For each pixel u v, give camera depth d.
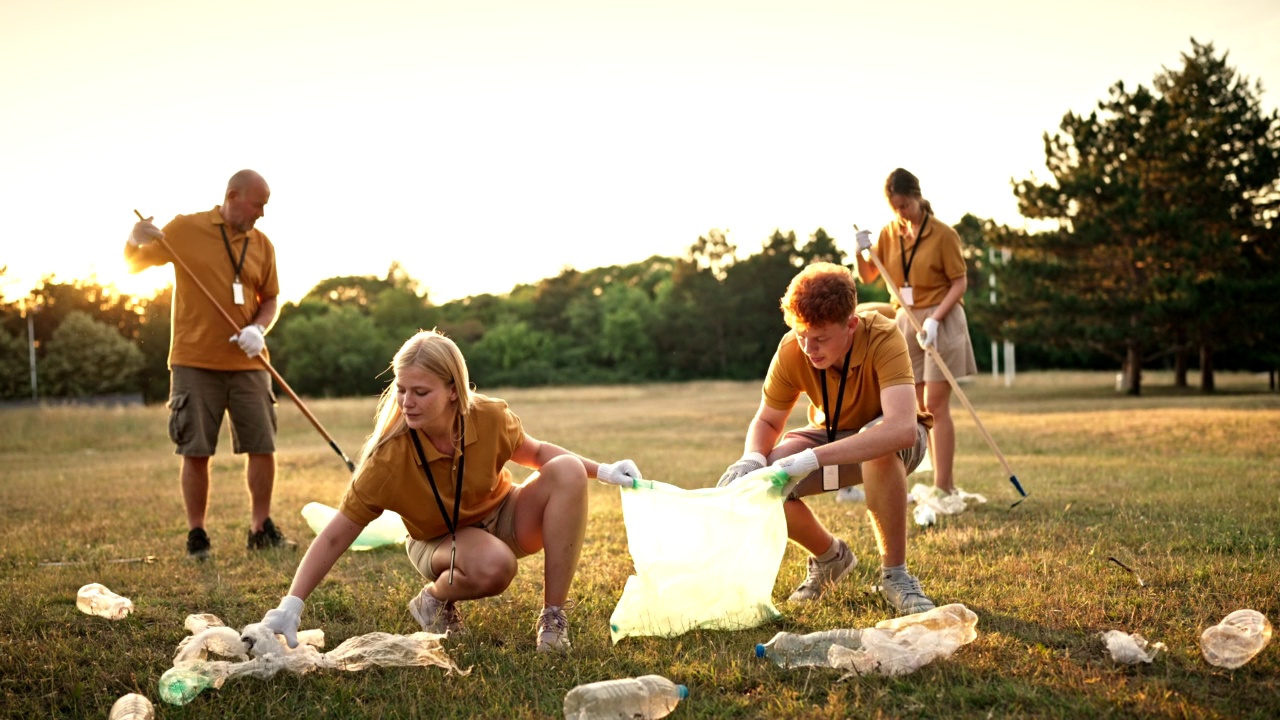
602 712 2.34
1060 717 2.29
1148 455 8.57
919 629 2.76
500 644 3.11
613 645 3.00
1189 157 24.73
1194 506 5.03
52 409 18.47
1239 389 24.95
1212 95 25.50
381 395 3.05
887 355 3.26
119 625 3.42
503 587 3.04
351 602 3.61
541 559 4.38
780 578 3.86
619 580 3.90
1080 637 2.92
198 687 2.63
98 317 70.88
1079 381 33.28
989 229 27.53
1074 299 25.16
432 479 2.98
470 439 2.97
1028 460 8.05
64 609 3.66
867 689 2.53
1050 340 26.05
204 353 4.75
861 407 3.38
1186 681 2.50
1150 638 2.85
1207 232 25.14
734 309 69.50
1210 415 10.81
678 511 3.13
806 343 3.21
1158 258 24.38
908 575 3.36
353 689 2.65
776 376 3.52
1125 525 4.62
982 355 53.66
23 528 5.69
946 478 5.52
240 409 4.85
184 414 4.71
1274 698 2.35
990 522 4.88
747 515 3.14
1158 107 24.80
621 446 11.76
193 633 3.26
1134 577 3.54
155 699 2.65
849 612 3.30
